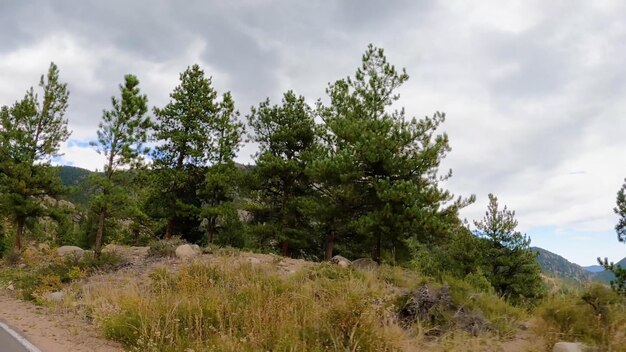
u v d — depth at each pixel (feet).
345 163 58.95
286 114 85.71
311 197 77.41
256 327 25.67
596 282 27.22
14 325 30.63
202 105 90.94
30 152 84.79
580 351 21.99
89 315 35.12
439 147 58.90
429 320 29.76
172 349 24.23
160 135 90.84
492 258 69.15
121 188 64.49
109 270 56.44
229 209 85.10
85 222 114.52
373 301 28.71
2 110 85.71
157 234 99.66
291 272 47.14
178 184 90.94
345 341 23.70
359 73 74.13
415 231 56.24
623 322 24.57
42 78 86.79
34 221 90.27
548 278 32.50
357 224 58.13
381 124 60.85
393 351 23.39
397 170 58.59
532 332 27.43
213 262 51.37
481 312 31.37
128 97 64.23
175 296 33.50
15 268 65.72
